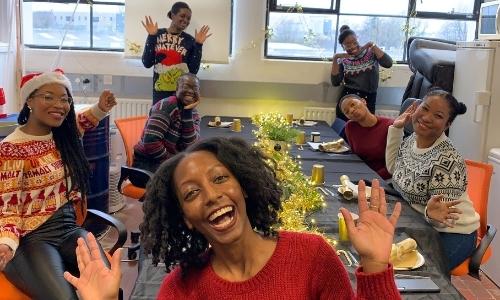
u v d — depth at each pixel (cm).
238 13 530
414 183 229
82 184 232
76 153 230
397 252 168
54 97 213
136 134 349
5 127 321
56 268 198
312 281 110
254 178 111
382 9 543
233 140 115
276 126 295
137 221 410
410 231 199
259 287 108
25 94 214
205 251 116
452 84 398
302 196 213
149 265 159
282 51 548
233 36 539
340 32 525
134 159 323
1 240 194
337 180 271
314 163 313
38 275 194
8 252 194
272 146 280
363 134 336
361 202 114
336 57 517
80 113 257
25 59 520
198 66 484
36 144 216
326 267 110
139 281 151
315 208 217
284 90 552
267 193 114
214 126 443
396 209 113
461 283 322
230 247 109
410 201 235
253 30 532
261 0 527
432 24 546
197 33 489
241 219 108
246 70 539
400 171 245
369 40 550
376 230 109
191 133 324
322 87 548
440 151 224
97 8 530
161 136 313
